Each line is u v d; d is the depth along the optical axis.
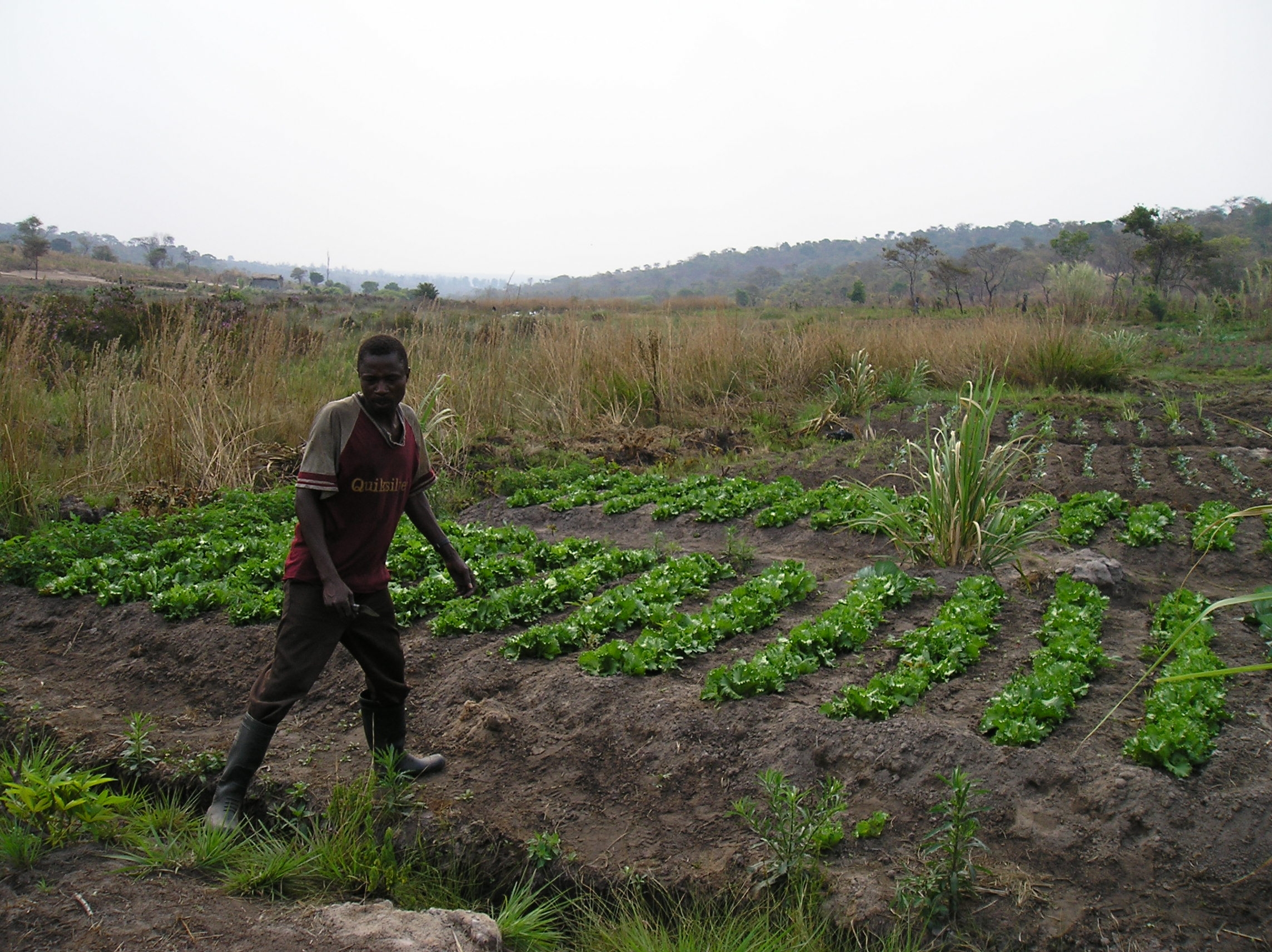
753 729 4.50
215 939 3.12
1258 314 30.09
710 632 5.54
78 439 10.57
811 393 15.40
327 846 3.87
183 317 12.02
